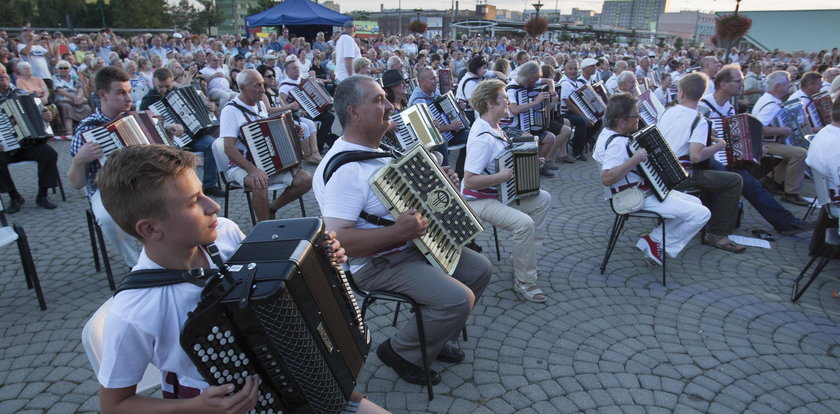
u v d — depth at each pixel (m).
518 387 2.82
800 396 2.79
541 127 6.77
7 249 4.42
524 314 3.57
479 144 3.57
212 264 1.52
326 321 1.58
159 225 1.30
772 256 4.60
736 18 20.72
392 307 3.61
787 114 6.24
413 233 2.31
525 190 3.70
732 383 2.88
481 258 2.89
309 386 1.48
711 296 3.87
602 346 3.21
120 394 1.34
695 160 4.39
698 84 4.37
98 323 1.72
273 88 8.91
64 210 5.44
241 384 1.34
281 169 4.64
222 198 5.96
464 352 3.13
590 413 2.63
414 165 2.44
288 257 1.43
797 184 6.07
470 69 7.55
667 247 4.14
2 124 4.96
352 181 2.34
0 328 3.26
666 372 2.97
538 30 31.27
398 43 20.66
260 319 1.29
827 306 3.75
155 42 13.16
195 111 5.58
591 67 8.49
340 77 9.66
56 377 2.82
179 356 1.39
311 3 18.73
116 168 1.26
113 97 3.68
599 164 4.17
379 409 1.79
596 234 5.05
